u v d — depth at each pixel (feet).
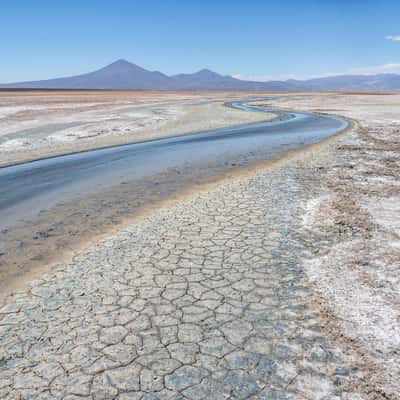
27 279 20.36
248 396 12.18
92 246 24.56
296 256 21.89
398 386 12.36
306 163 49.14
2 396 12.25
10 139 75.61
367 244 23.04
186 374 13.15
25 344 14.74
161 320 16.19
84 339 14.99
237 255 22.21
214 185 39.55
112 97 276.00
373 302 16.97
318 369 13.23
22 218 31.27
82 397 12.23
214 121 112.88
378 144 64.03
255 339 14.88
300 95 373.81
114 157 58.39
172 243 24.22
